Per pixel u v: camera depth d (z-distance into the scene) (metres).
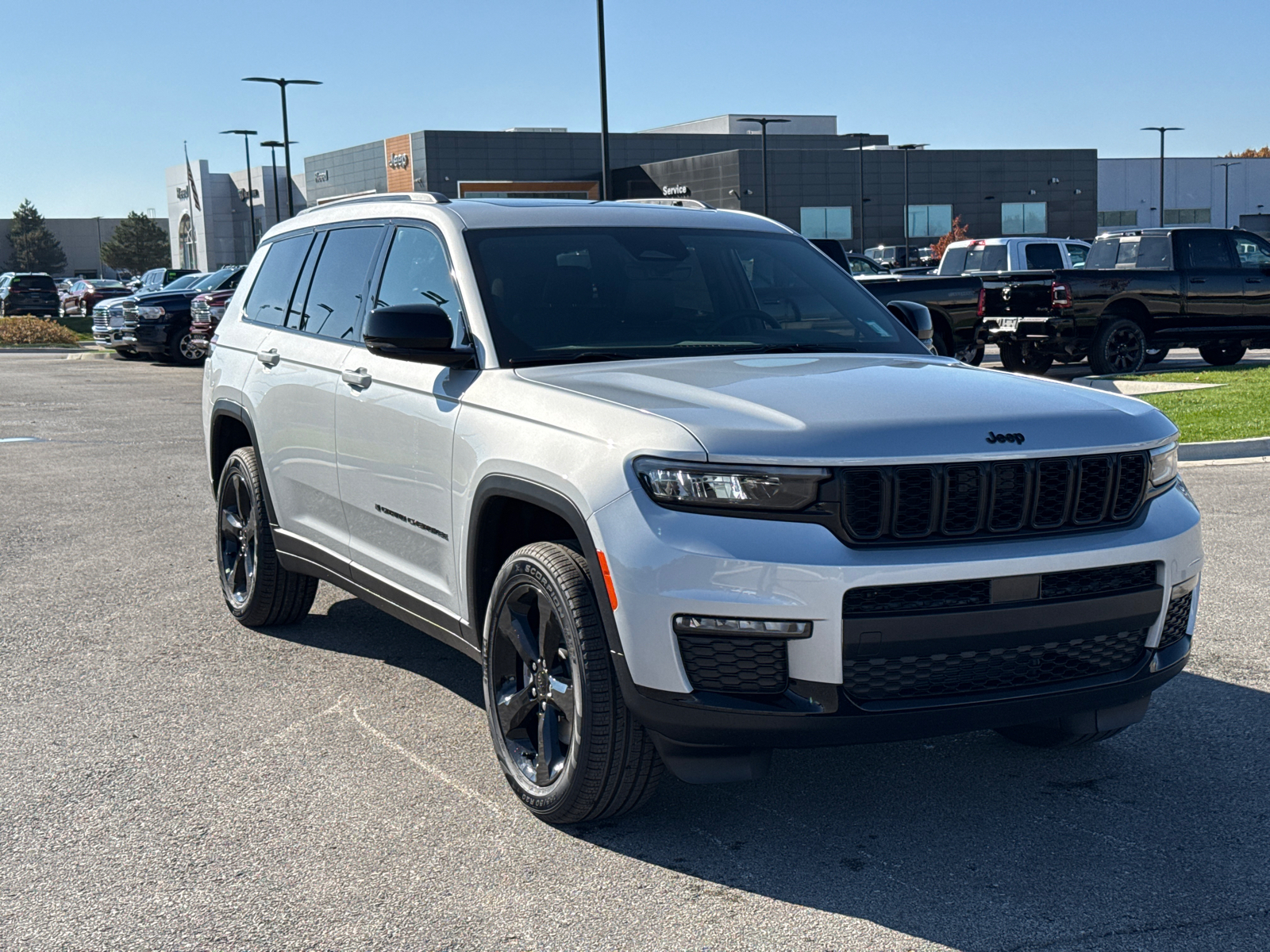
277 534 5.88
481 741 4.72
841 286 5.19
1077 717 4.05
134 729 4.88
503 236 4.77
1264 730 4.69
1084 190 86.50
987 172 84.25
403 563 4.79
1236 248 18.27
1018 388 3.95
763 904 3.42
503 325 4.42
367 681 5.46
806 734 3.37
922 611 3.38
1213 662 5.49
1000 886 3.50
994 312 17.98
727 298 4.87
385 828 3.95
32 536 8.73
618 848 3.79
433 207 5.00
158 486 10.87
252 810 4.10
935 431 3.49
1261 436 11.27
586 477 3.61
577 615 3.68
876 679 3.41
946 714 3.44
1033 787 4.21
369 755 4.58
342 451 5.14
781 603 3.32
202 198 118.38
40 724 4.95
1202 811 3.99
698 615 3.38
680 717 3.45
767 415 3.54
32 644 6.05
